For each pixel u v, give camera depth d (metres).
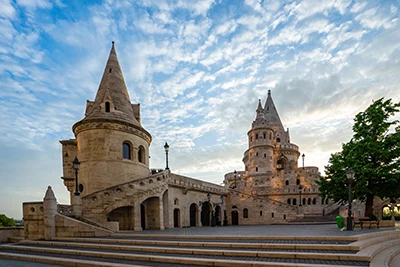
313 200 47.81
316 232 15.49
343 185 23.91
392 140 21.41
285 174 55.56
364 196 24.64
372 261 8.23
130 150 26.03
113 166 23.98
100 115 24.95
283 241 11.44
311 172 56.44
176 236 13.91
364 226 19.77
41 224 17.64
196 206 33.84
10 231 21.11
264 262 8.06
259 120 61.94
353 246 9.27
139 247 11.41
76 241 15.00
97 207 19.33
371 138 22.23
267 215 38.66
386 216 37.88
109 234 15.90
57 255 11.70
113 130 24.56
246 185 57.94
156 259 9.49
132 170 25.53
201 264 8.71
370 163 21.58
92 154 23.73
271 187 52.84
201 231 18.78
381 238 13.01
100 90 28.67
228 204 41.59
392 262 9.21
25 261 11.22
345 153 24.56
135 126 26.41
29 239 17.67
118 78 29.53
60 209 20.30
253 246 10.44
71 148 28.47
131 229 21.48
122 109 27.73
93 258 10.57
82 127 24.38
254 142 61.19
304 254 8.70
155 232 17.81
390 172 21.03
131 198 21.11
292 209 37.56
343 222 19.09
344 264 7.80
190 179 32.62
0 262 11.08
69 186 27.92
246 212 40.19
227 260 8.52
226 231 18.31
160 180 24.48
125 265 8.84
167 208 26.94
